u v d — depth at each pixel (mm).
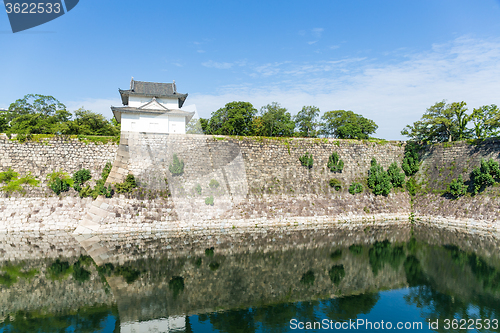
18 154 31109
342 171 39438
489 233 29656
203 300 14820
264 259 21953
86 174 31156
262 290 16453
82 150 32375
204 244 25375
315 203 35750
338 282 17922
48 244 24531
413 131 52406
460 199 34812
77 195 30219
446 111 47969
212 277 18172
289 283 17609
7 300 15102
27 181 30078
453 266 20859
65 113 47688
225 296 15461
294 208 34562
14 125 42562
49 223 28641
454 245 25922
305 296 15828
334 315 13727
